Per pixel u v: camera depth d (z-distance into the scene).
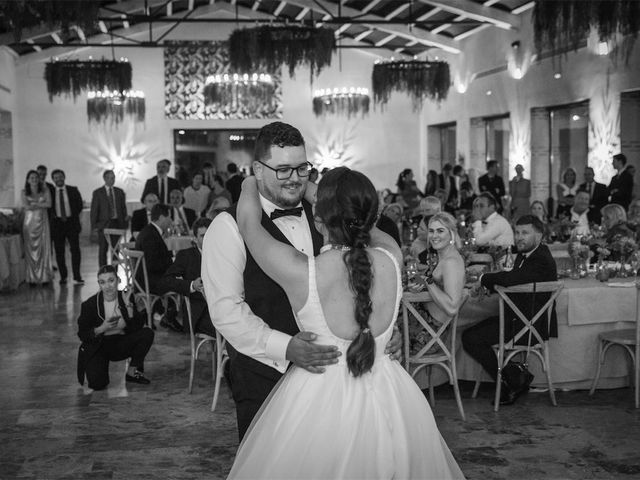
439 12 16.69
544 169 15.28
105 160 20.09
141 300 8.00
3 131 18.97
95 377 5.63
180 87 20.17
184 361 6.55
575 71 13.59
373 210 2.27
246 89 16.81
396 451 2.26
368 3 17.44
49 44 17.62
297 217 2.63
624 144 12.37
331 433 2.23
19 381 5.98
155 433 4.71
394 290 2.33
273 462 2.26
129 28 19.59
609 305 5.35
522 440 4.48
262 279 2.51
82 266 13.77
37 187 11.38
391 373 2.38
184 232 10.18
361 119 21.05
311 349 2.28
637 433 4.59
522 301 5.09
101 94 18.36
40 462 4.23
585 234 8.16
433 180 16.62
